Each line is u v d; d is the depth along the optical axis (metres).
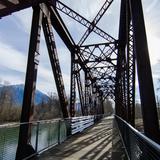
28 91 6.57
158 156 1.99
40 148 7.09
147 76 4.23
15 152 5.52
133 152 4.07
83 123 16.28
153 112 4.01
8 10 5.21
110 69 23.27
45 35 8.80
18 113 44.75
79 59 16.50
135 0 4.81
